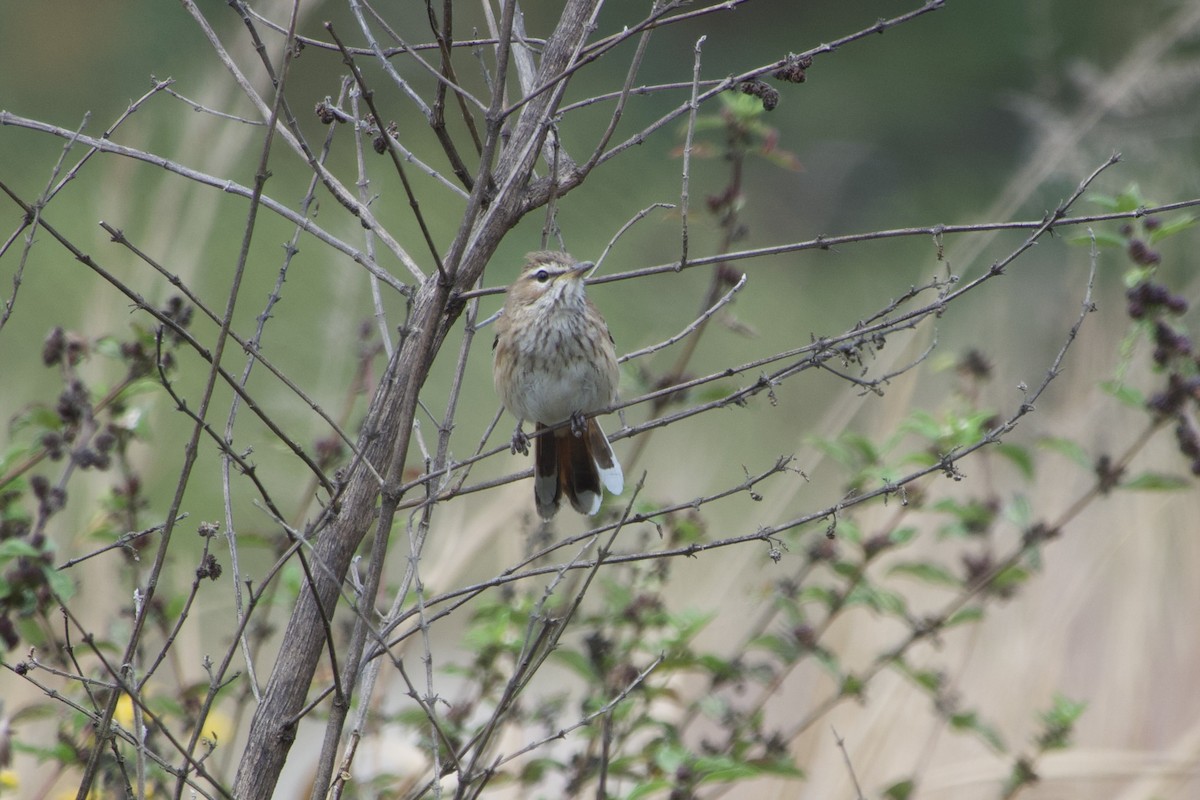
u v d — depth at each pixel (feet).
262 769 21.42
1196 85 52.85
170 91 23.38
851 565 28.53
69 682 26.76
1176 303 27.22
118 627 27.04
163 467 53.93
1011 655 36.65
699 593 36.40
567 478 31.48
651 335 71.41
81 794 19.63
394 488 20.66
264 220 64.44
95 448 25.23
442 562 31.96
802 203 82.28
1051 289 60.70
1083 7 72.74
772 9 87.76
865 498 21.99
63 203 65.51
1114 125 54.75
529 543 29.94
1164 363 27.66
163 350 26.08
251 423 49.55
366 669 22.56
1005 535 39.68
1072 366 45.55
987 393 47.09
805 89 85.61
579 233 75.92
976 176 81.76
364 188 25.02
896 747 34.27
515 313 31.53
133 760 25.21
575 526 39.81
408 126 75.56
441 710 32.04
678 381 31.27
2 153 70.44
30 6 76.64
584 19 25.41
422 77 75.36
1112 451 39.60
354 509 22.43
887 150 83.05
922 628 28.91
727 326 30.96
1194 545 39.68
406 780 27.89
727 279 30.94
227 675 33.06
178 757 27.37
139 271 37.99
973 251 39.17
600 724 27.73
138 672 25.44
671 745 26.05
